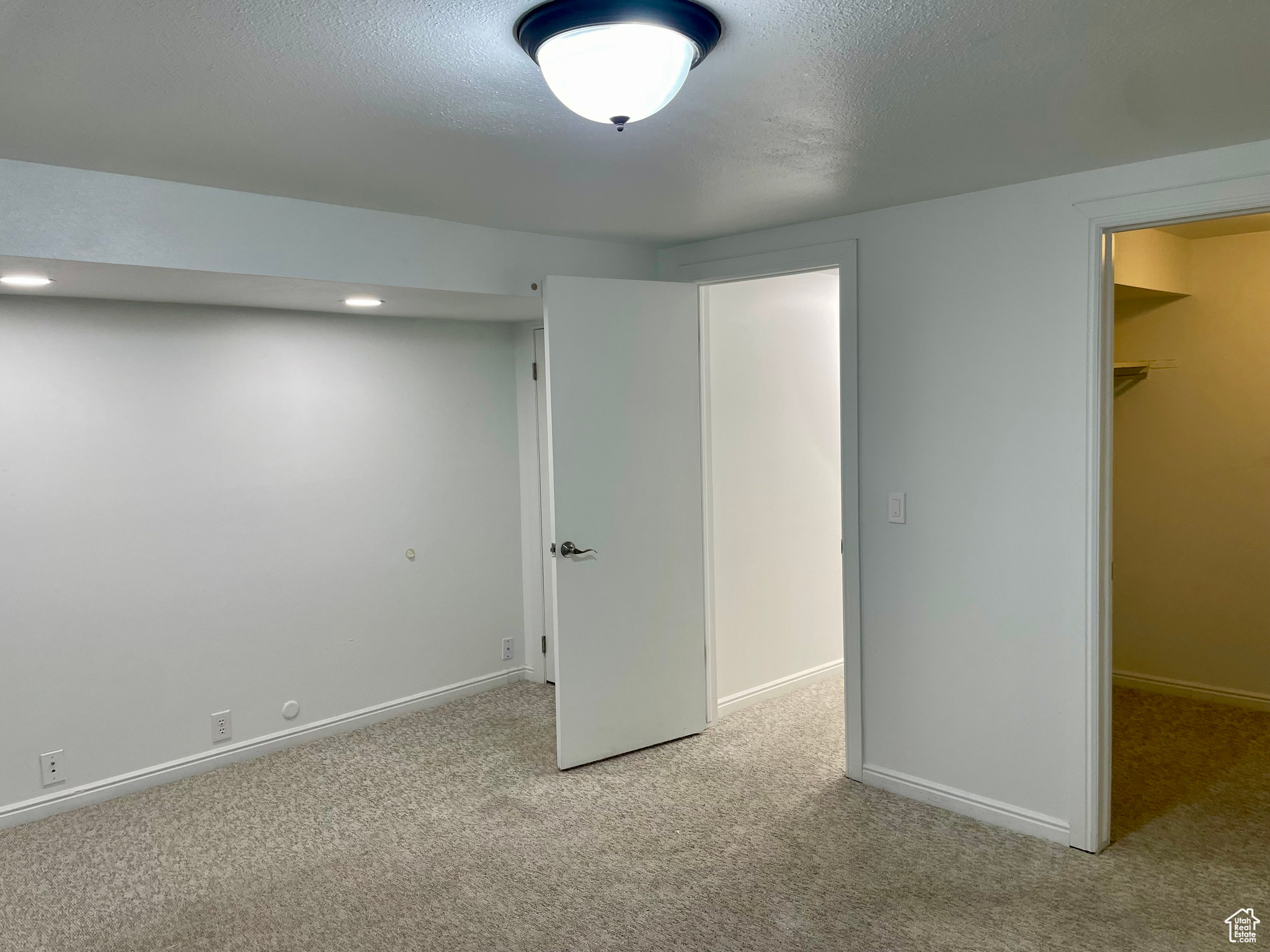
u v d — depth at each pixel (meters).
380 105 1.96
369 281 3.12
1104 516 2.84
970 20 1.55
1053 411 2.88
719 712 4.23
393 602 4.29
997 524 3.04
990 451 3.04
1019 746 3.04
